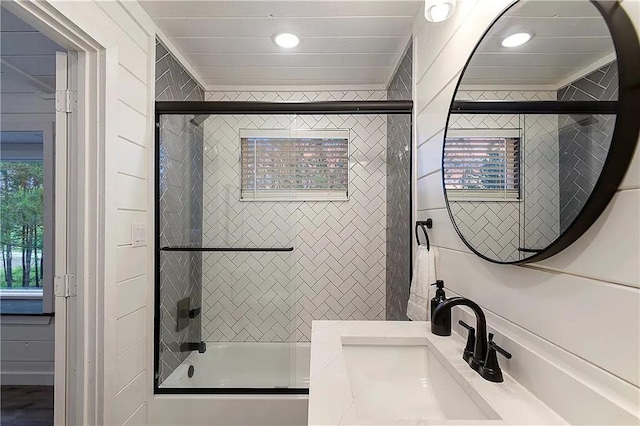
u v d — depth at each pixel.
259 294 2.41
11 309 2.71
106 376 1.40
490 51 0.98
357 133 2.71
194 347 2.32
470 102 1.08
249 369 2.34
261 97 2.74
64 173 1.39
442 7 1.13
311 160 2.71
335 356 0.98
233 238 2.38
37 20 1.15
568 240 0.68
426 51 1.61
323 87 2.74
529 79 0.81
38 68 2.42
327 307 2.70
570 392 0.67
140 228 1.73
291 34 1.96
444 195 1.29
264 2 1.67
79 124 1.38
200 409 1.88
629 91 0.56
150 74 1.80
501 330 0.94
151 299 1.82
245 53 2.21
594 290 0.63
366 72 2.49
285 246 2.40
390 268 2.52
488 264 1.01
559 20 0.73
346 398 0.75
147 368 1.81
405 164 2.03
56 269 1.38
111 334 1.43
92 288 1.38
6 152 2.91
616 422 0.57
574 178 0.66
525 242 0.82
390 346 1.15
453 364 0.94
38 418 2.19
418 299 1.46
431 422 0.68
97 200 1.39
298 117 2.69
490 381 0.85
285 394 1.95
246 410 1.91
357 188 2.71
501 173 0.92
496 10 0.98
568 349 0.69
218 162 2.34
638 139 0.56
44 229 2.63
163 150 1.95
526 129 0.83
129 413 1.63
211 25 1.87
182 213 2.20
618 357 0.58
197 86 2.56
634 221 0.56
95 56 1.39
